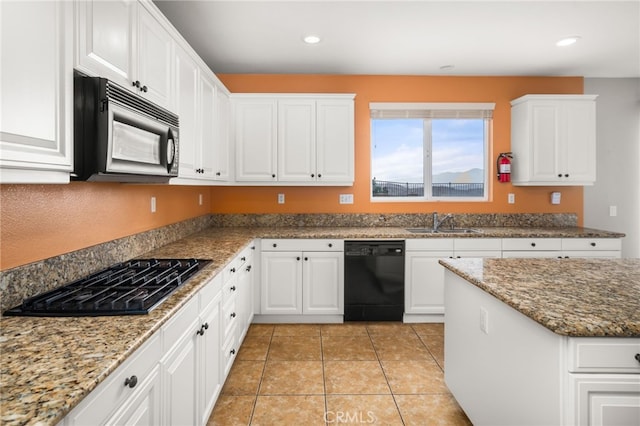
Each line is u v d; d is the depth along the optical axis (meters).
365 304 3.32
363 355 2.71
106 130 1.22
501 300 1.38
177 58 2.10
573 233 3.36
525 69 3.71
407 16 2.61
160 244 2.54
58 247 1.52
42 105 1.00
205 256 2.19
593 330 1.06
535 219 3.93
